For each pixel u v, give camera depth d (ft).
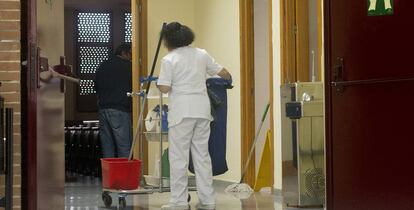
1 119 10.53
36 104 11.70
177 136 18.63
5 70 11.41
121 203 20.07
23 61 11.49
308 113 18.15
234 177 27.27
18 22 11.43
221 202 20.76
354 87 12.17
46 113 12.82
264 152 24.47
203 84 18.89
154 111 21.63
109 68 28.63
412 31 11.17
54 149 13.80
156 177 21.58
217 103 20.36
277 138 23.17
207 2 28.91
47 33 13.00
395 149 11.53
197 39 29.78
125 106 28.66
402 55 11.33
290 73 22.44
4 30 11.43
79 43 49.60
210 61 19.25
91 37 49.73
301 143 18.24
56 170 14.06
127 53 29.07
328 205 12.75
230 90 27.48
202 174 18.94
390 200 11.64
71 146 39.65
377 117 11.80
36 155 11.75
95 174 35.58
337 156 12.59
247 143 26.40
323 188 18.30
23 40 11.48
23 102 11.47
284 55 22.53
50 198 13.30
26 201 11.47
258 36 26.61
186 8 29.55
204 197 18.97
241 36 26.32
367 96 11.95
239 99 26.76
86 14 49.65
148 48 28.12
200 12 29.48
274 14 23.43
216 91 20.49
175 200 18.71
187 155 18.79
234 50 27.04
